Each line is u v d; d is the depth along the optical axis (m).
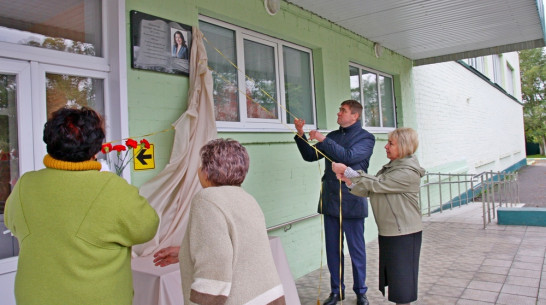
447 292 3.92
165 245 2.80
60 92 2.77
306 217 4.74
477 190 13.07
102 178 1.54
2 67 2.46
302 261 4.73
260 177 4.18
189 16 3.45
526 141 37.44
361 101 6.36
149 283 2.15
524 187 14.83
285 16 4.62
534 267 4.57
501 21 5.80
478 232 6.53
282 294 1.70
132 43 3.00
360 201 3.57
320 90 5.29
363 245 3.68
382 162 6.60
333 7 4.90
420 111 8.79
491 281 4.18
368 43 6.43
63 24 2.84
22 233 1.50
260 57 4.53
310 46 5.18
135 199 1.58
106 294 1.49
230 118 4.07
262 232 1.72
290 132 4.64
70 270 1.44
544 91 33.56
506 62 22.42
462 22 5.74
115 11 2.94
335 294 3.68
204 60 3.39
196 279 1.51
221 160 1.74
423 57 7.90
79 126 1.52
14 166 2.56
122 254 1.58
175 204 3.00
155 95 3.16
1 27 2.54
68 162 1.52
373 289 4.15
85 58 2.87
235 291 1.56
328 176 3.71
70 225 1.45
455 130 11.33
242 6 4.02
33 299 1.43
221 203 1.62
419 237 2.84
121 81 2.92
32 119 2.60
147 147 2.79
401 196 2.81
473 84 13.69
